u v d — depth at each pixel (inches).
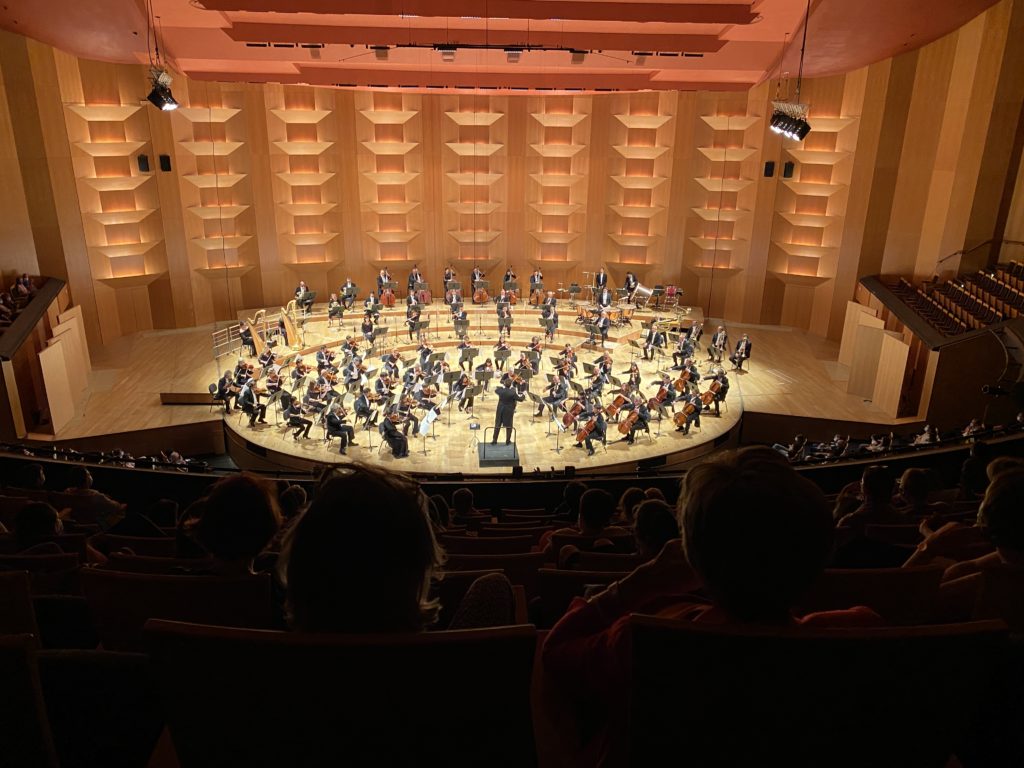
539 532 313.4
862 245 1047.6
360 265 1251.8
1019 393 476.4
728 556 55.8
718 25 749.3
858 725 50.8
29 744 51.1
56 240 955.3
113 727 79.5
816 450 643.5
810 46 810.8
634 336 1079.6
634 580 69.7
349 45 792.9
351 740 53.5
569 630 68.7
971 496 306.5
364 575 56.1
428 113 1216.2
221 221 1154.7
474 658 51.2
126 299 1091.9
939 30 821.2
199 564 125.1
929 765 52.5
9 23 820.0
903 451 464.8
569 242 1273.4
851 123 1061.8
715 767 52.8
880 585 106.7
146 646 52.7
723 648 49.2
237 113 1133.1
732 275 1214.9
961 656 49.4
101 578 105.8
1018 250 854.5
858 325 890.1
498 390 742.5
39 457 454.6
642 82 974.4
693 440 781.9
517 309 1199.6
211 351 1025.5
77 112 995.9
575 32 765.3
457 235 1261.1
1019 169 845.8
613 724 62.3
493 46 767.1
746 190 1177.4
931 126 940.0
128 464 507.2
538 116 1221.1
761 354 1055.6
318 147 1177.4
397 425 776.3
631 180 1224.2
